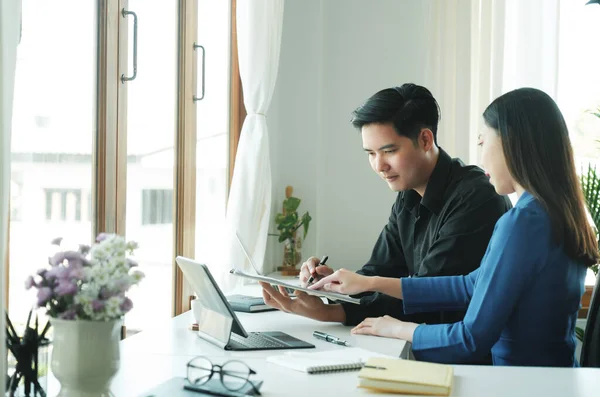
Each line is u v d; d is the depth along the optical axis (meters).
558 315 1.77
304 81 4.10
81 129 2.04
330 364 1.53
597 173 4.05
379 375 1.36
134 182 2.43
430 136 2.24
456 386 1.39
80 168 2.03
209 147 3.30
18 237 1.73
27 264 1.77
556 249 1.73
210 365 1.45
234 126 3.66
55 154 1.90
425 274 2.18
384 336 1.96
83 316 1.26
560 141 1.76
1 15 1.17
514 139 1.76
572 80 4.09
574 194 1.76
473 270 2.16
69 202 1.97
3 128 1.19
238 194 3.07
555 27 3.93
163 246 2.72
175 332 2.00
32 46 1.78
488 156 1.83
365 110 2.21
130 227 2.40
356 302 2.08
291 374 1.50
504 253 1.73
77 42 2.00
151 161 2.58
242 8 3.17
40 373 1.27
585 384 1.42
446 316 2.24
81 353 1.25
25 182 1.76
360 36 4.18
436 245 2.20
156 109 2.63
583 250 1.75
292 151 4.11
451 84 3.98
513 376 1.48
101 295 1.26
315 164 4.10
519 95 1.79
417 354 1.83
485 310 1.73
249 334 1.96
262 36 3.16
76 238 2.02
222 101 3.50
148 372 1.54
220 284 2.97
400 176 2.25
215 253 3.40
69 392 1.27
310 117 4.10
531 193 1.75
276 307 2.21
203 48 2.99
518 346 1.78
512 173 1.78
